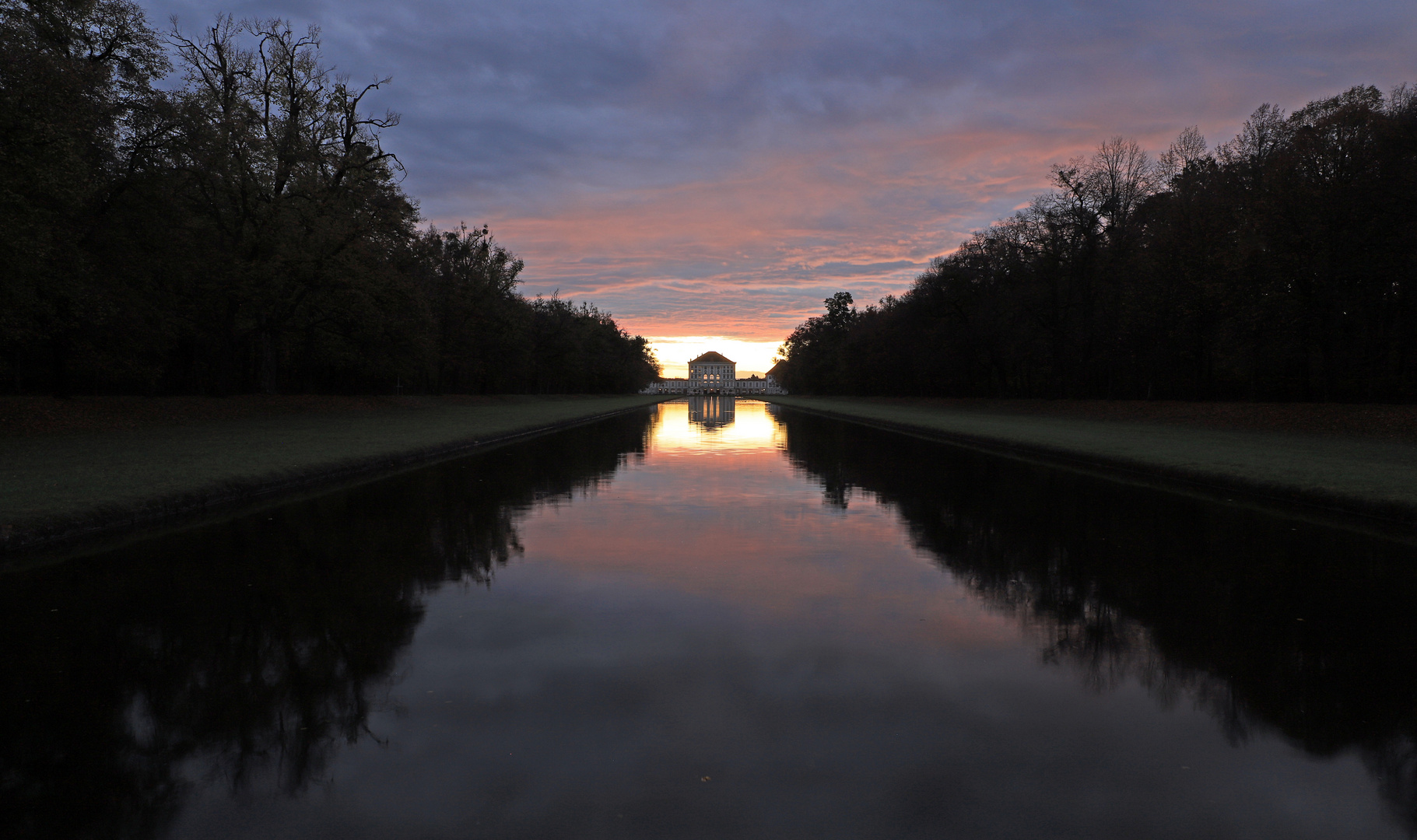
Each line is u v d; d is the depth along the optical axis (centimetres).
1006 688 452
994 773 349
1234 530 984
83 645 531
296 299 3397
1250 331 3600
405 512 1117
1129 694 444
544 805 321
